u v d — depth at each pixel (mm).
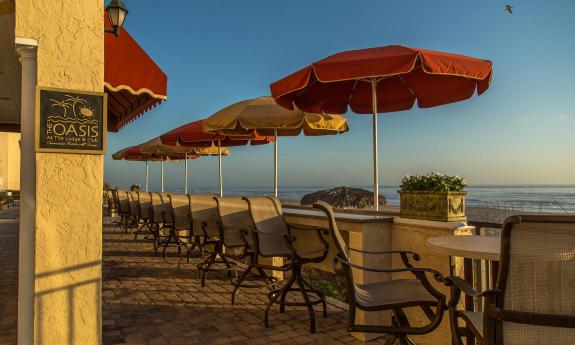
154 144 10781
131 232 10547
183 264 6676
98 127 2684
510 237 1569
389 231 3592
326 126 5723
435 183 3219
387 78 4891
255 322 3928
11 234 10367
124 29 3387
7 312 4082
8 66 4477
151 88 3504
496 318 1618
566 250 1522
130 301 4605
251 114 5430
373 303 2357
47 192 2559
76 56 2648
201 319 4008
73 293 2613
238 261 6840
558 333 1581
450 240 2637
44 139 2537
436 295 2305
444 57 3506
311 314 3686
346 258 2395
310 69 3723
